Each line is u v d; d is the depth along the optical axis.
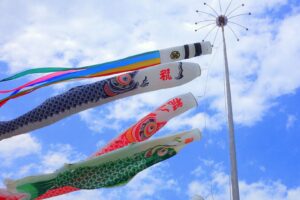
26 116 8.48
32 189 7.66
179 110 9.02
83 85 8.75
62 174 7.79
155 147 8.11
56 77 9.20
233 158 8.82
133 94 8.84
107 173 7.89
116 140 8.84
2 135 8.43
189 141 8.19
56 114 8.53
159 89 8.93
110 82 8.73
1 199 7.52
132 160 8.00
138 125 8.88
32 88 8.99
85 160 7.91
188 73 8.95
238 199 8.34
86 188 7.82
